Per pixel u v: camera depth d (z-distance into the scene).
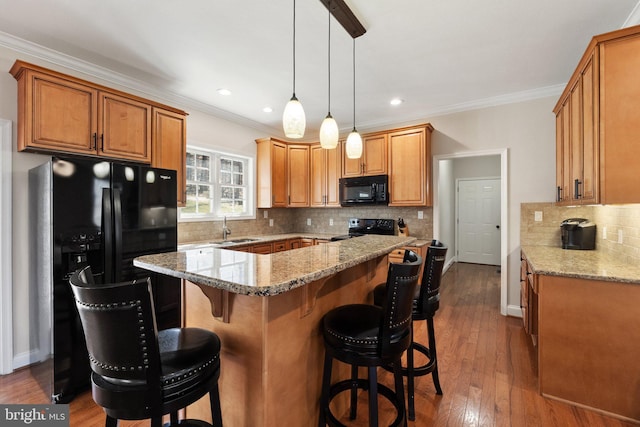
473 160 6.58
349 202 4.22
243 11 1.94
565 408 1.82
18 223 2.26
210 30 2.15
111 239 2.09
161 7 1.90
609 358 1.76
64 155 2.09
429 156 3.84
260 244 3.79
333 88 3.18
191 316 1.58
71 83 2.26
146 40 2.27
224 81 3.01
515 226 3.35
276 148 4.46
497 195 6.33
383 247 1.83
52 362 1.90
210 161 3.97
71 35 2.20
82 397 1.97
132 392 0.95
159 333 1.28
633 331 1.71
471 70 2.77
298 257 1.49
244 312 1.29
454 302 3.87
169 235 2.46
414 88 3.19
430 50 2.42
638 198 1.58
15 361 2.25
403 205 3.83
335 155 4.41
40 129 2.11
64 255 1.91
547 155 3.19
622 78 1.61
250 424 1.27
